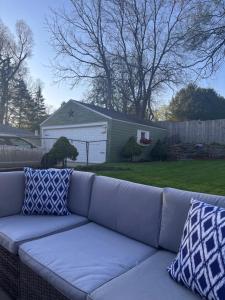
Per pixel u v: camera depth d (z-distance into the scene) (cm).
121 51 1644
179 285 149
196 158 1129
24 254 191
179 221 193
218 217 150
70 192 284
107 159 1127
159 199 211
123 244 207
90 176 273
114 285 150
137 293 142
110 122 1125
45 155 796
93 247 198
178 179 617
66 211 273
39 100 2678
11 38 2106
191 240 154
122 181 246
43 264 175
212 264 136
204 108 1980
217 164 857
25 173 285
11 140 909
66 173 284
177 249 190
